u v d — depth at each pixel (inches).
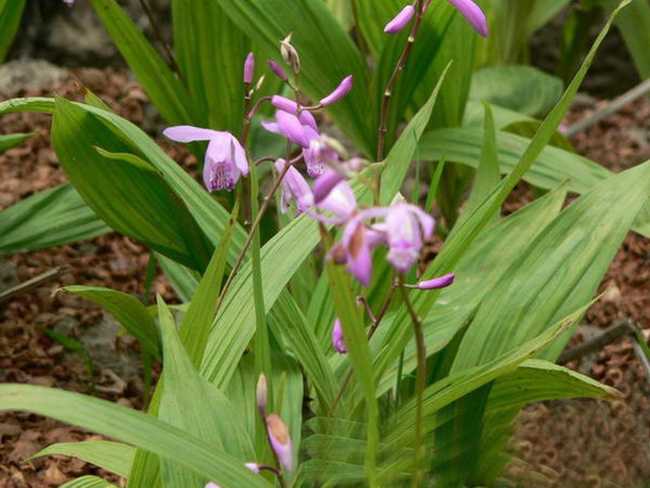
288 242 35.4
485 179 41.3
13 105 38.9
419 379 28.3
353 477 33.2
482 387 34.0
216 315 34.9
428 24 45.9
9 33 48.8
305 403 38.8
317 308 39.5
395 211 25.8
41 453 36.0
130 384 47.9
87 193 40.6
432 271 34.6
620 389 46.5
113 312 40.4
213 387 32.0
